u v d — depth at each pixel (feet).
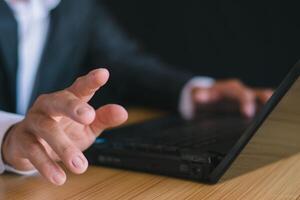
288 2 5.56
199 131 2.30
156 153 1.79
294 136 1.81
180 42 6.54
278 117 1.52
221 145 1.82
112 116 1.67
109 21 5.64
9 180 1.76
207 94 3.69
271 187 1.65
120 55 5.05
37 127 1.52
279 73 5.74
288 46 5.63
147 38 6.80
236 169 1.68
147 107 4.17
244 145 1.55
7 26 4.11
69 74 4.86
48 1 4.77
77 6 5.08
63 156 1.43
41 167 1.53
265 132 1.56
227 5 6.05
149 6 6.75
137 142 1.95
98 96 4.92
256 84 5.92
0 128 1.78
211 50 6.28
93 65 5.21
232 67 6.11
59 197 1.54
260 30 5.82
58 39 4.73
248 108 3.36
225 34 6.12
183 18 6.47
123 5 6.96
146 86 4.33
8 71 4.09
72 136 1.64
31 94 4.37
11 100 4.12
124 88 4.62
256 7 5.81
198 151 1.69
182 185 1.66
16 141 1.67
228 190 1.60
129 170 1.87
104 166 1.93
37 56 4.56
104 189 1.63
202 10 6.28
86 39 5.21
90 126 1.69
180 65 6.55
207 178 1.65
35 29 4.57
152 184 1.68
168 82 4.09
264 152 1.76
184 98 3.86
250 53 5.93
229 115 3.22
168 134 2.21
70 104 1.40
